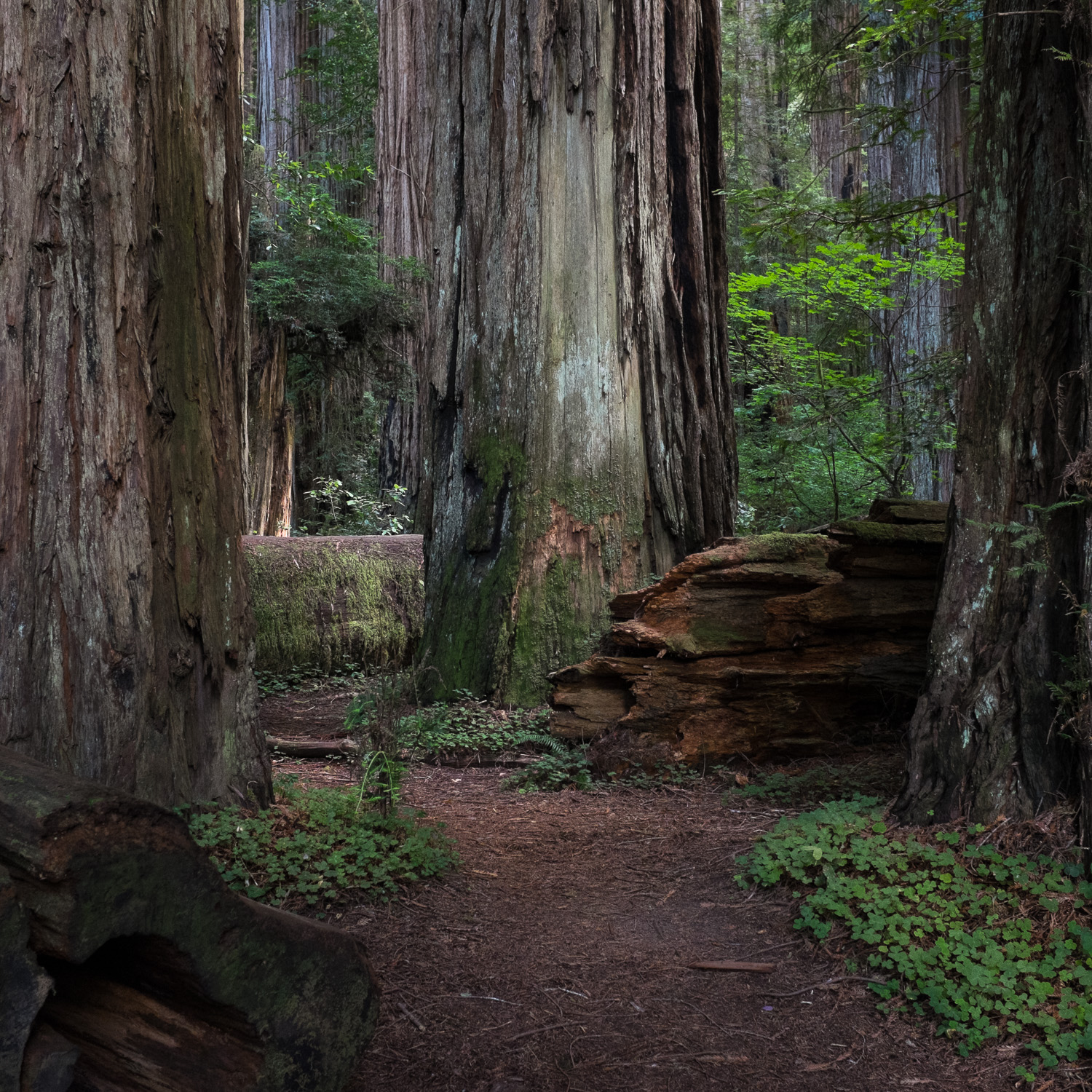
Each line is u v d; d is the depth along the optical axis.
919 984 3.28
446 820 5.46
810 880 4.12
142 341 4.11
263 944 2.19
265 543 10.49
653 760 6.38
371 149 21.00
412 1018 3.17
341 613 10.29
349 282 13.45
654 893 4.37
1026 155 4.57
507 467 8.08
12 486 3.69
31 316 3.75
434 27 8.77
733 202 7.47
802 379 12.05
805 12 12.25
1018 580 4.43
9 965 1.79
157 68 4.29
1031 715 4.16
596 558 8.04
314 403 16.61
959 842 4.07
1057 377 4.41
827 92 7.94
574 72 8.15
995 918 3.55
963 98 10.49
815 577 6.63
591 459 8.09
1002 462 4.58
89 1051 2.09
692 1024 3.19
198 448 4.47
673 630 6.71
